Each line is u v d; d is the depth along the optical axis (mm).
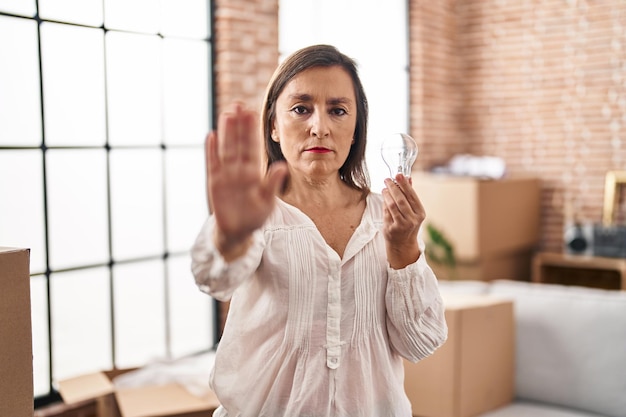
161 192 3570
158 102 3525
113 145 3324
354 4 4828
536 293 3006
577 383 2834
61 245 3121
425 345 1307
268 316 1233
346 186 1384
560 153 5156
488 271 4582
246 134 1008
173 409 2334
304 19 4457
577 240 4754
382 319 1302
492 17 5410
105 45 3262
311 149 1248
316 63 1254
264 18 3895
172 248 3645
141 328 3500
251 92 3838
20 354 1523
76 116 3152
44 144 3018
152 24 3471
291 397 1216
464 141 5637
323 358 1229
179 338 3693
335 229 1308
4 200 2895
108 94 3291
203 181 3783
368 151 4512
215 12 3730
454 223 4484
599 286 4941
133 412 2305
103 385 2545
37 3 2959
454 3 5547
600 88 4965
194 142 3723
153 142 3516
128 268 3424
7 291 1499
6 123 2877
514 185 4793
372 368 1281
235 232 1036
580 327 2855
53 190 3076
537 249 5195
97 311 3283
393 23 5148
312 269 1230
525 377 2943
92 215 3242
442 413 2643
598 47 4953
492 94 5457
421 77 5219
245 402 1242
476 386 2703
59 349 3133
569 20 5055
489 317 2752
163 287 3602
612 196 4891
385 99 5082
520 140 5336
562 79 5117
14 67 2889
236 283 1112
